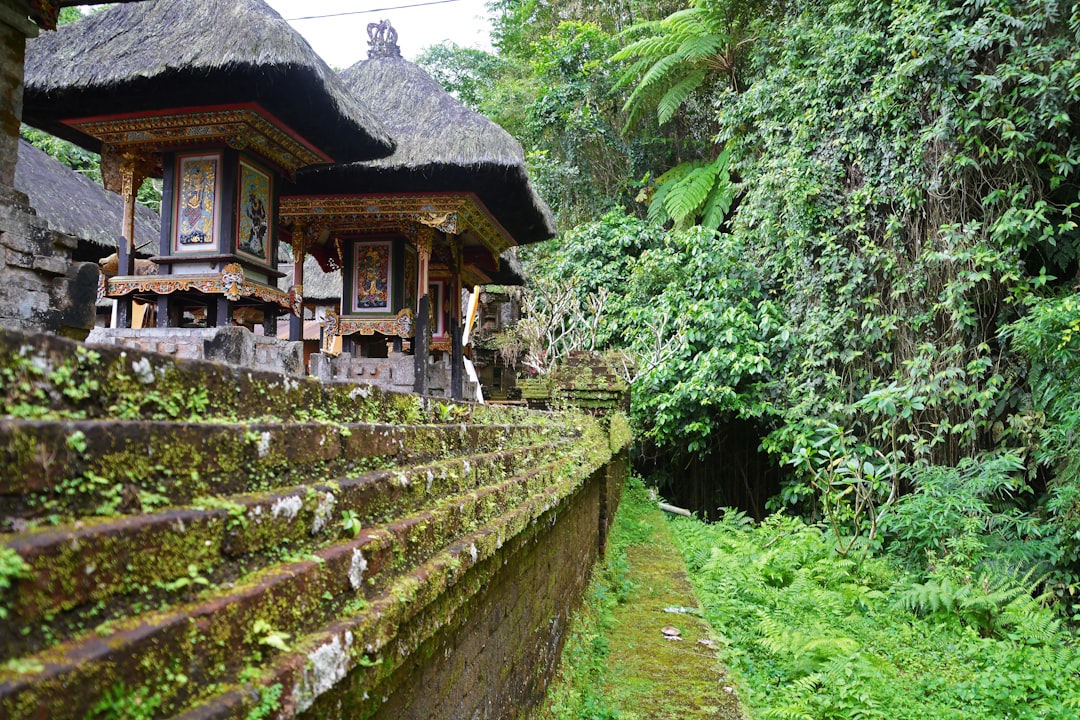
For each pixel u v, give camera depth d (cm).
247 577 111
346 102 670
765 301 1248
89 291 441
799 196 1145
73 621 81
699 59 1608
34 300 411
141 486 99
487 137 910
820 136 1181
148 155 693
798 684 486
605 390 995
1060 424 880
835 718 458
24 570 74
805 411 1127
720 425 1351
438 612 174
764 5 1534
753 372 1183
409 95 1005
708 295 1314
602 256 1650
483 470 260
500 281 1544
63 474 86
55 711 71
